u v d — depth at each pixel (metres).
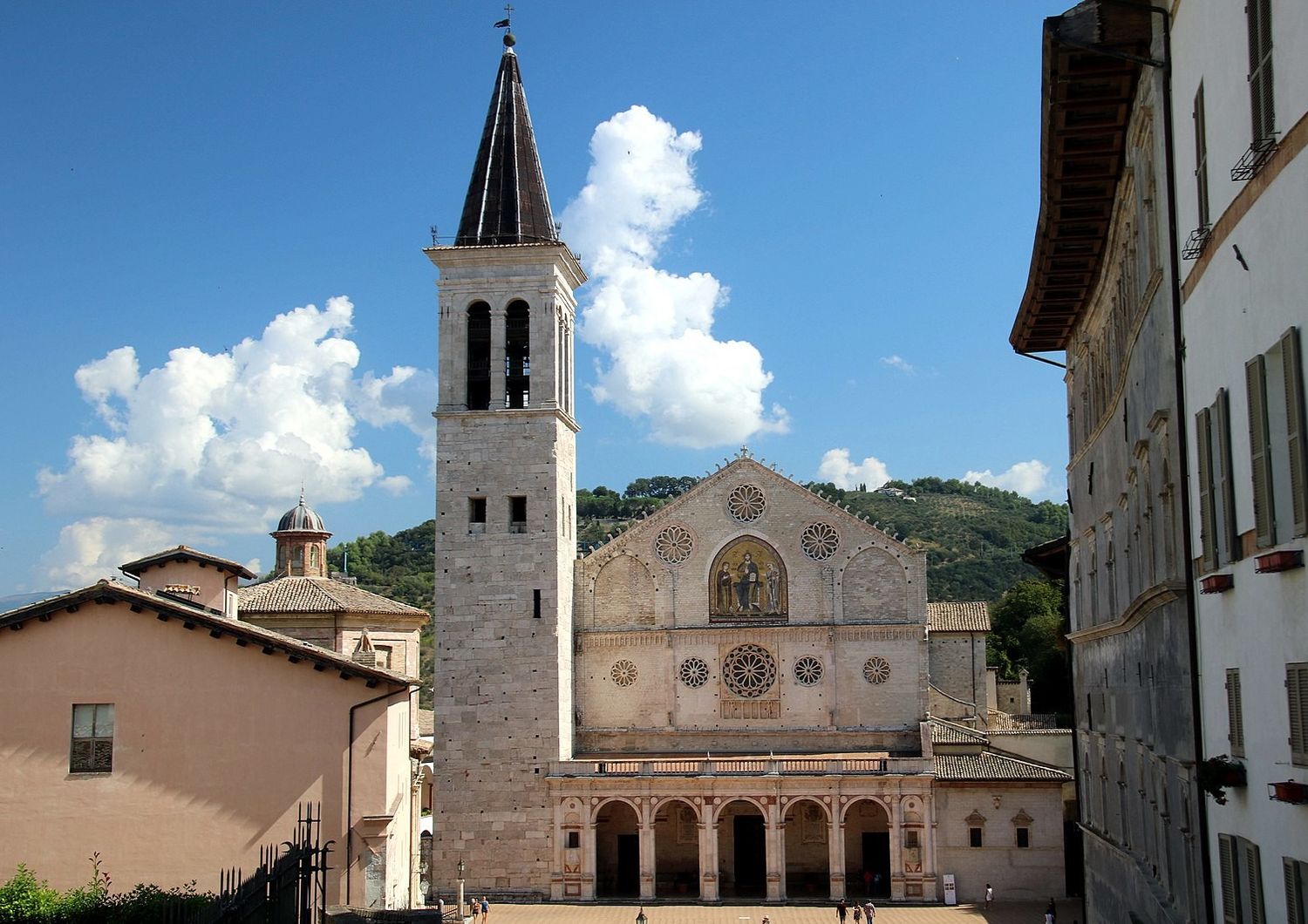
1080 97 29.38
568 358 100.44
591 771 90.50
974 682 113.75
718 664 98.19
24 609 43.56
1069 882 93.06
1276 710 19.30
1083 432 45.34
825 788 88.38
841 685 97.00
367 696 44.28
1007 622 150.38
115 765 43.50
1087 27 26.64
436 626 93.69
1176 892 28.83
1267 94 18.77
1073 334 46.47
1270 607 19.41
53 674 43.84
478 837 90.81
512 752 91.69
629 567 100.06
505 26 101.94
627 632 98.75
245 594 89.56
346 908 41.34
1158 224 27.16
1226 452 21.53
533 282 96.56
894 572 97.81
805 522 99.00
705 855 88.81
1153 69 26.45
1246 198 19.80
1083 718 48.00
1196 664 24.66
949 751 95.69
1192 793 26.00
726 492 100.06
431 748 101.94
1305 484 17.44
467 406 96.62
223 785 43.59
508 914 84.38
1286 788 18.06
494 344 96.12
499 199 97.56
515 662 92.81
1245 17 19.78
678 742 97.56
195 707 43.88
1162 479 28.42
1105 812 42.78
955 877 87.12
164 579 58.91
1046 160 32.25
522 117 99.94
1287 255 17.97
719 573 99.44
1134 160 29.94
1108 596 40.34
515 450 95.12
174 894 36.66
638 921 77.06
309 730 43.97
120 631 44.09
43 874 42.78
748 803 95.94
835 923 80.19
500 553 94.12
